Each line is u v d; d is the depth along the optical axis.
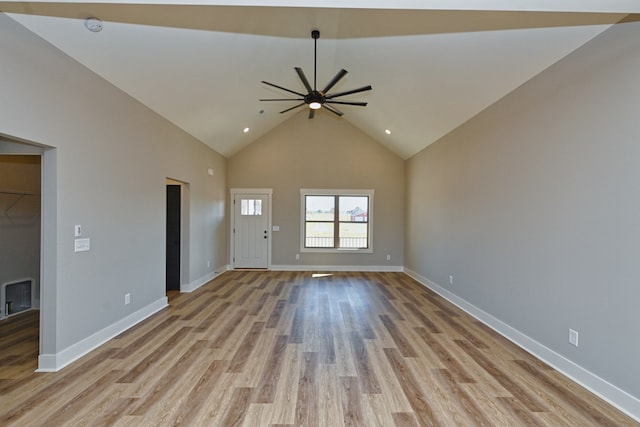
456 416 2.19
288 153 7.91
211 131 5.96
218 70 4.23
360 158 7.91
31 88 2.54
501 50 3.15
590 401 2.36
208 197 6.57
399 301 5.15
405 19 3.31
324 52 4.53
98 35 2.88
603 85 2.42
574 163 2.69
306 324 4.04
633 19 2.20
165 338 3.54
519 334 3.41
